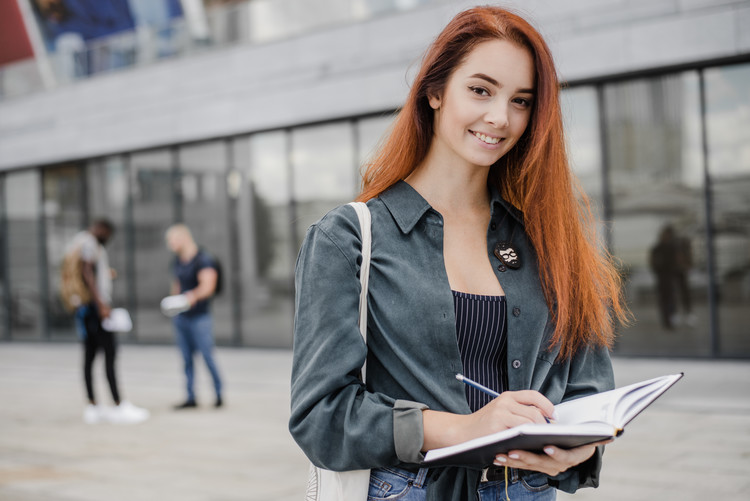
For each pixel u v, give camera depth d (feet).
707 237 30.14
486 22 4.67
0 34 57.31
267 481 16.57
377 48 37.24
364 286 4.62
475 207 5.07
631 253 31.60
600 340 5.08
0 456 19.70
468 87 4.66
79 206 50.88
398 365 4.57
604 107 31.99
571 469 4.72
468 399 4.63
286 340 41.29
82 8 53.36
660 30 29.99
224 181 43.80
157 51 45.80
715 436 18.63
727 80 29.76
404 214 4.76
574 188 5.32
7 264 55.21
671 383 4.22
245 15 42.14
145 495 15.58
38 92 51.49
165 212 46.47
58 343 52.95
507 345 4.72
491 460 4.08
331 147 39.83
